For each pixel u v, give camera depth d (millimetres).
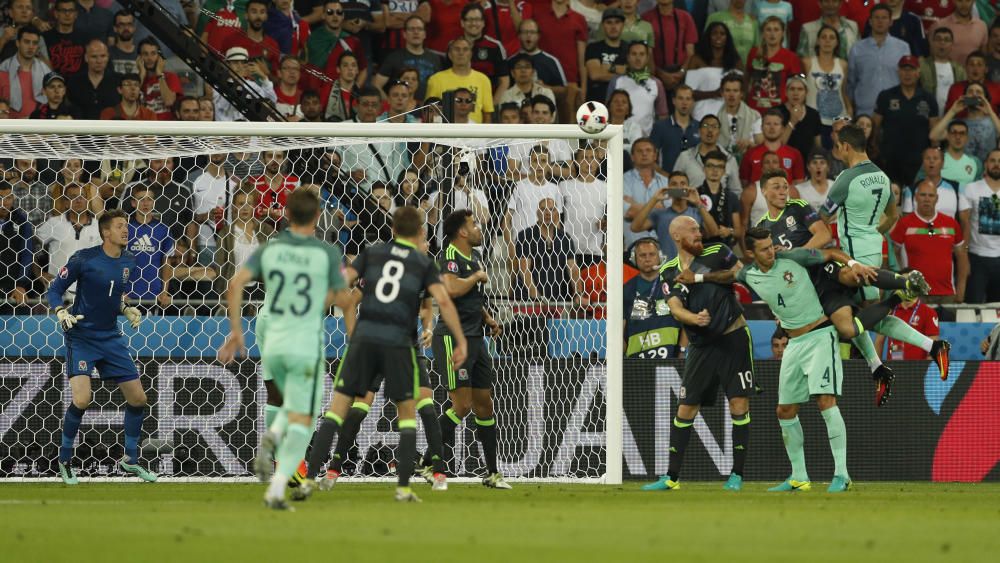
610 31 59594
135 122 40531
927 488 38938
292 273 24859
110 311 39531
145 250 46031
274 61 56469
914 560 16703
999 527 22188
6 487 37188
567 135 40594
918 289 34531
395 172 48562
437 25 59562
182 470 42781
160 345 43031
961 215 56406
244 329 43312
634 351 46500
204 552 17125
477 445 43812
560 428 43438
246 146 43844
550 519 23172
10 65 53594
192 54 52594
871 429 44125
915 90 59781
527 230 46719
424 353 43344
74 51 54125
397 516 23500
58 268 46531
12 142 42719
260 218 47312
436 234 47594
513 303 45562
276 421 24812
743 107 58156
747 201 55656
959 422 44562
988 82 62438
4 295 45875
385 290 28266
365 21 58688
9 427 42438
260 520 22438
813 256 34938
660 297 46219
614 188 40438
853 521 23375
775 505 28578
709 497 32156
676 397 43281
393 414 43344
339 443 34688
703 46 60344
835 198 36656
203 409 43062
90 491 34562
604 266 48875
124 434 41094
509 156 47781
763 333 47656
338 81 56344
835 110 60219
